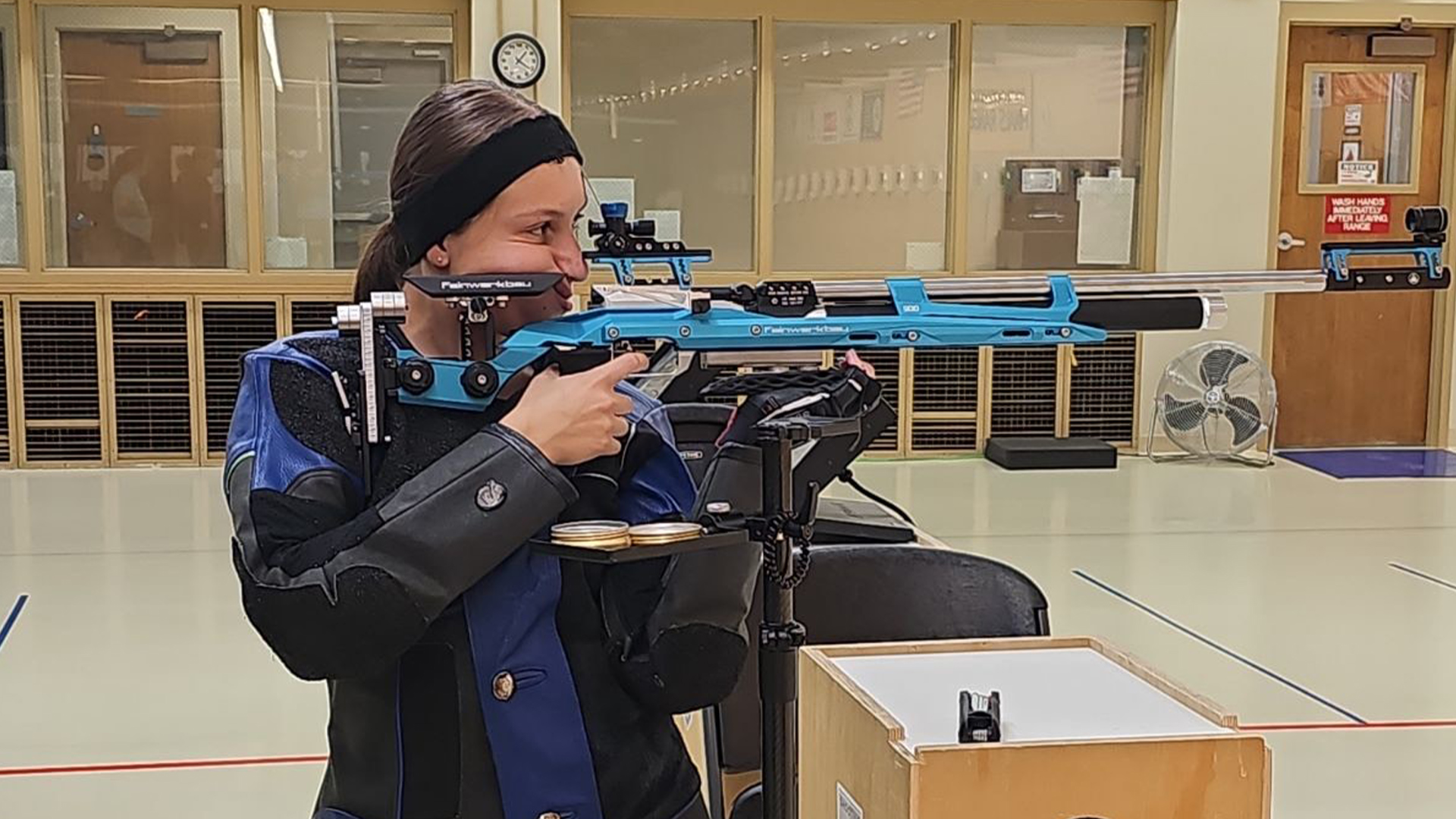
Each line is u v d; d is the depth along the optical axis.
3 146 6.86
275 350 1.25
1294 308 7.70
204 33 6.92
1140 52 7.49
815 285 1.45
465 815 1.21
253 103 6.97
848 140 7.40
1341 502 6.34
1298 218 7.66
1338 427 7.84
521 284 1.21
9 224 6.89
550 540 1.15
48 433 6.98
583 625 1.27
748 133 7.33
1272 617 4.50
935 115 7.44
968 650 1.50
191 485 6.59
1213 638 4.26
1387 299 7.74
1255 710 3.63
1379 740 3.42
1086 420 7.54
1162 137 7.47
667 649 1.26
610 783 1.25
